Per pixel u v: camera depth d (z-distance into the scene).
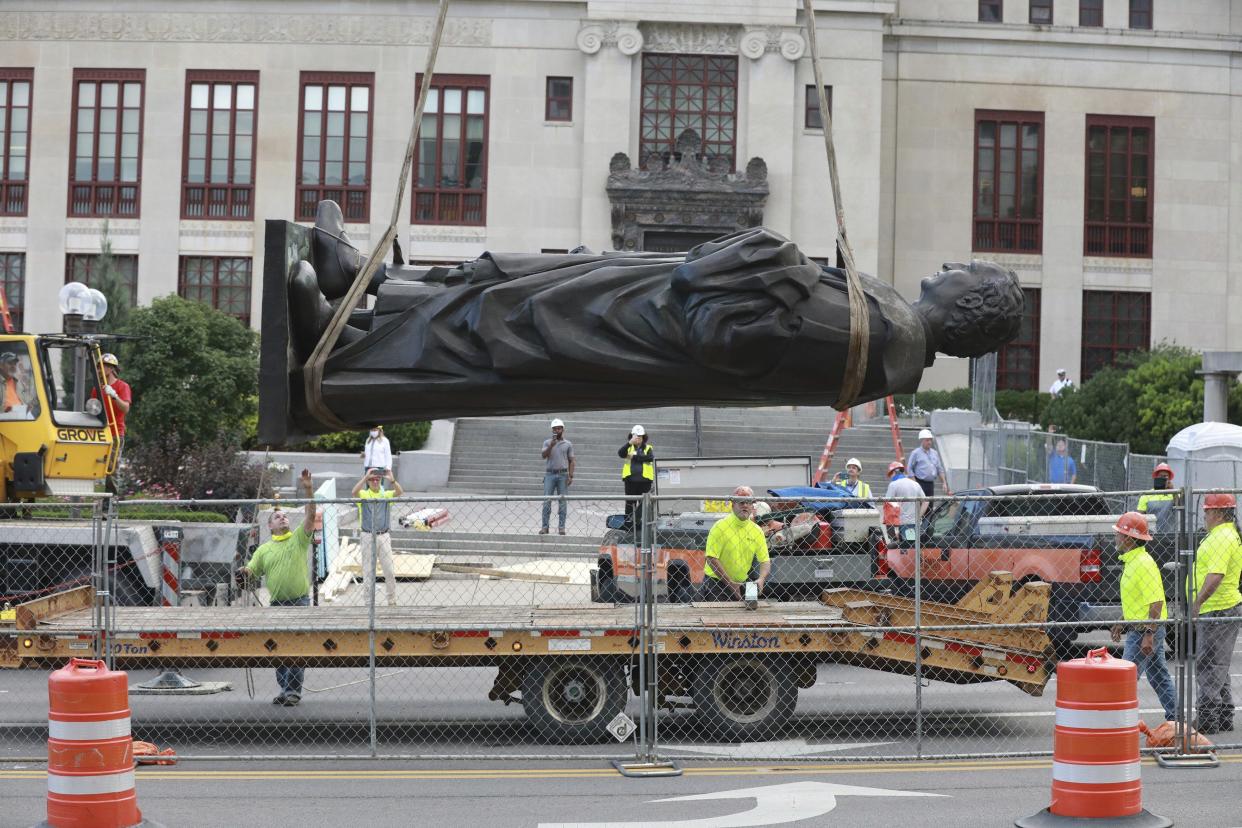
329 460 98.44
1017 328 28.11
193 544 52.00
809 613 42.22
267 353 26.16
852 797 32.09
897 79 142.50
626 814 30.28
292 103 132.75
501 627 38.12
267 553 45.88
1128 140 144.25
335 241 28.59
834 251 131.12
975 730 40.91
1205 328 144.62
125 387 60.59
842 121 132.25
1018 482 86.06
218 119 133.12
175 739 39.31
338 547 64.31
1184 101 144.62
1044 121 143.50
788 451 105.69
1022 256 143.38
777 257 25.84
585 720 38.62
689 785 33.50
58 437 54.41
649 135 131.88
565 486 79.94
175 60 133.12
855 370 26.06
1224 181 144.88
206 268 132.88
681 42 131.75
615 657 38.84
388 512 49.09
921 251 142.00
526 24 132.62
